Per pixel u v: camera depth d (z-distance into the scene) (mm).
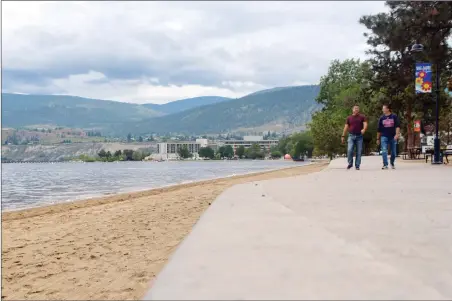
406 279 3451
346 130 19297
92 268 6254
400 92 45188
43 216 13680
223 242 4688
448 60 34031
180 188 23641
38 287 5465
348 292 3150
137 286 5301
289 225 5660
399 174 15383
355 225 5902
